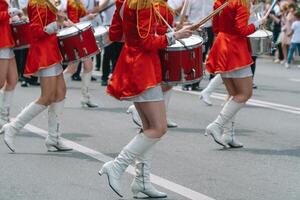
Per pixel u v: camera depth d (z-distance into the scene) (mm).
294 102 14594
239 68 9664
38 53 9367
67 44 9500
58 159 9250
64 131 11117
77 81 17438
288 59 22609
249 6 9680
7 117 11180
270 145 10305
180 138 10719
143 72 7098
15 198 7578
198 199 7555
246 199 7594
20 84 16609
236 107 9836
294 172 8766
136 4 6961
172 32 7090
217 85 13672
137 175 7555
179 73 7355
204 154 9656
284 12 23453
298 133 11250
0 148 9859
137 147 7273
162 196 7578
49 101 9516
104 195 7680
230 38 9711
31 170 8695
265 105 14102
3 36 10602
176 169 8805
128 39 7172
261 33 11023
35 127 11336
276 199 7625
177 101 14523
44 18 9227
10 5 11594
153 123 7207
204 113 13055
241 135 11031
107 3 13320
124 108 13453
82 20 12195
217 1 9820
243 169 8867
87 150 9781
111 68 18125
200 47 7512
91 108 13398
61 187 7973
